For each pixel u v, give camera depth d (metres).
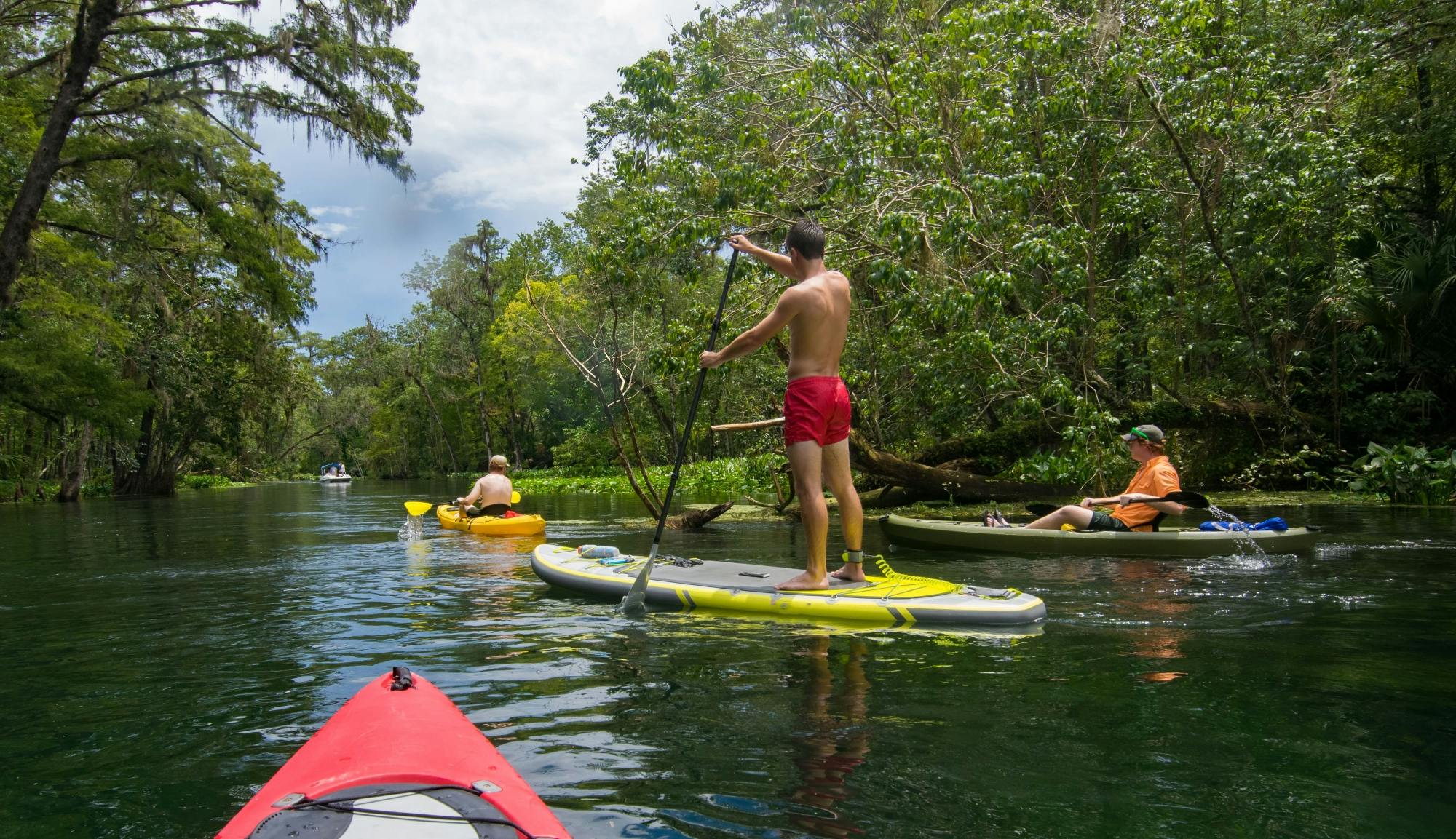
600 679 3.01
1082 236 9.28
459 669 3.19
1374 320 12.26
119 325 17.48
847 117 9.60
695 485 20.59
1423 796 1.94
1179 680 2.91
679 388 23.56
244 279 17.70
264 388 29.80
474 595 5.00
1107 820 1.83
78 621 4.43
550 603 4.67
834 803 1.92
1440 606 4.16
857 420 11.71
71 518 14.24
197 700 2.88
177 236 20.14
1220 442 12.91
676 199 10.02
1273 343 12.83
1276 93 10.80
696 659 3.27
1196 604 4.29
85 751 2.38
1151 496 6.31
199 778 2.17
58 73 15.30
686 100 10.59
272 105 15.27
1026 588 4.80
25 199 13.84
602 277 10.73
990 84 9.88
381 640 3.77
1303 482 12.73
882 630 3.77
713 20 11.70
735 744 2.32
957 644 3.48
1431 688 2.79
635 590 4.31
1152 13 10.23
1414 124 13.20
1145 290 11.17
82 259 16.36
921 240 8.26
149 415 26.14
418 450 58.47
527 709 2.66
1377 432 12.77
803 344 4.27
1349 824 1.81
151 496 25.64
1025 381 10.31
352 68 14.81
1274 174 9.88
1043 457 11.80
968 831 1.77
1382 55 12.34
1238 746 2.28
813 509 4.25
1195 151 11.30
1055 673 3.02
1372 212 12.83
